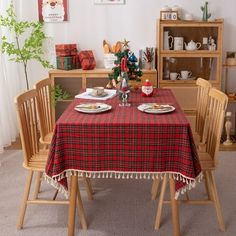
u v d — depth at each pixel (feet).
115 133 7.32
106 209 9.31
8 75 14.20
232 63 14.20
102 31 14.96
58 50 14.26
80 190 10.32
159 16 14.74
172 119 7.61
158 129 7.27
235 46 14.90
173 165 7.50
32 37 13.74
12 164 12.18
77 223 8.66
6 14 13.91
